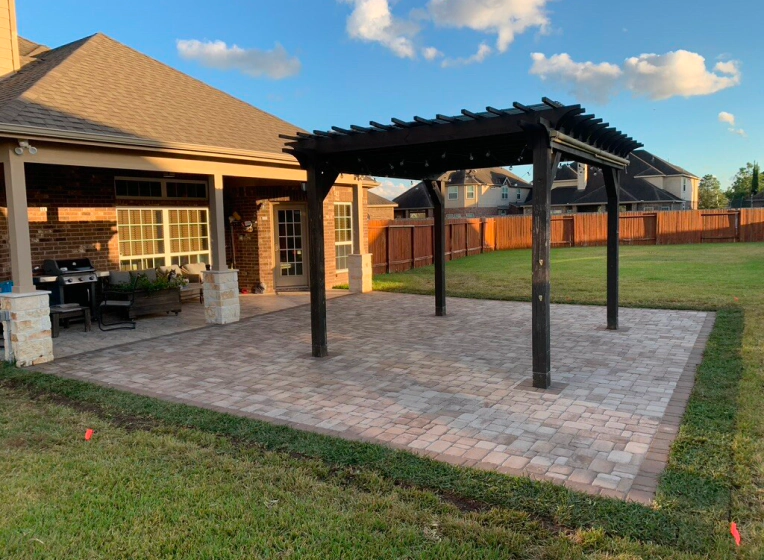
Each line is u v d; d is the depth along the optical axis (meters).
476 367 6.43
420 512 3.16
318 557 2.77
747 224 25.84
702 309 9.59
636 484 3.46
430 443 4.20
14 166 6.84
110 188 10.62
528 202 47.06
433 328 8.81
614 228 8.15
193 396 5.57
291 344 7.88
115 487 3.55
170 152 8.53
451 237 22.05
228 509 3.25
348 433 4.45
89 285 9.63
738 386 5.23
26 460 3.98
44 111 7.55
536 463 3.80
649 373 5.98
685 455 3.79
